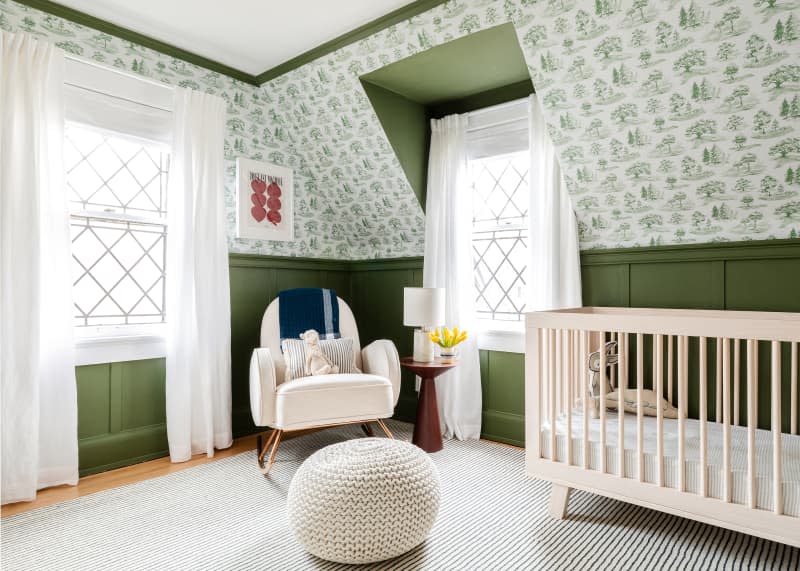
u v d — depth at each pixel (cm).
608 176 273
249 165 346
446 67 296
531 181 306
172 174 296
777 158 227
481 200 363
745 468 176
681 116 236
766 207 240
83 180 283
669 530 207
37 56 243
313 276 400
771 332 165
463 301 339
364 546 174
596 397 249
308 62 317
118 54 283
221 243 317
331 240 416
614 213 283
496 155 334
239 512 225
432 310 319
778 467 165
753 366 170
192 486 255
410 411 386
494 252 356
